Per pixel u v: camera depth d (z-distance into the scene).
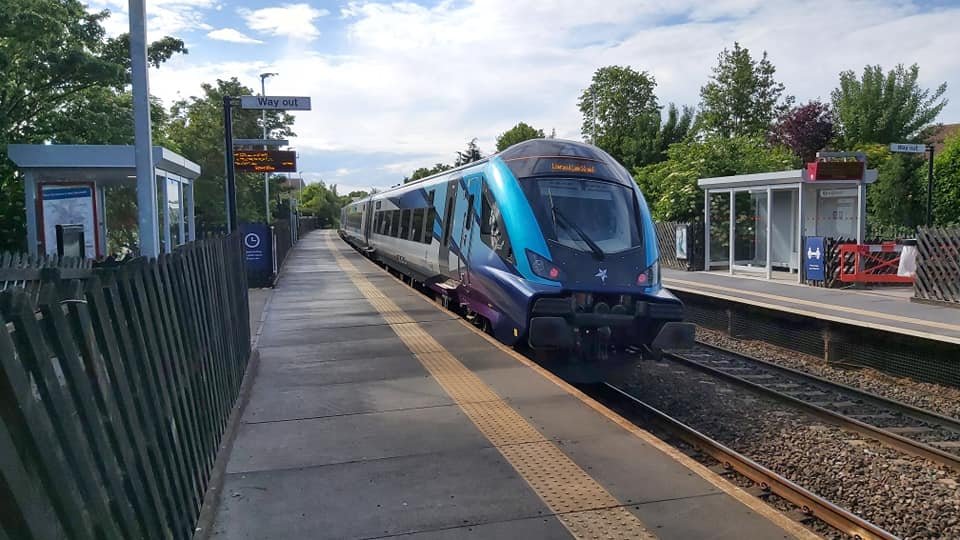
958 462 6.39
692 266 20.83
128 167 10.51
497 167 9.91
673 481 4.66
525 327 8.45
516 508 4.25
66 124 14.34
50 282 2.40
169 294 3.90
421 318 11.55
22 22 11.76
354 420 5.99
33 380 2.04
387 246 20.72
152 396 3.21
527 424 5.84
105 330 2.68
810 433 7.49
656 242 9.30
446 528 4.00
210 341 5.14
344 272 21.81
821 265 15.76
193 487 3.88
